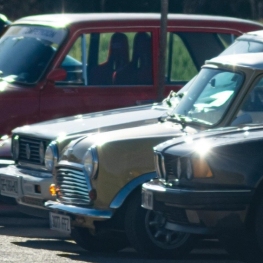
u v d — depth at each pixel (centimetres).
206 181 1457
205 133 1554
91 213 1644
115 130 1775
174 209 1485
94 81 2344
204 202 1447
